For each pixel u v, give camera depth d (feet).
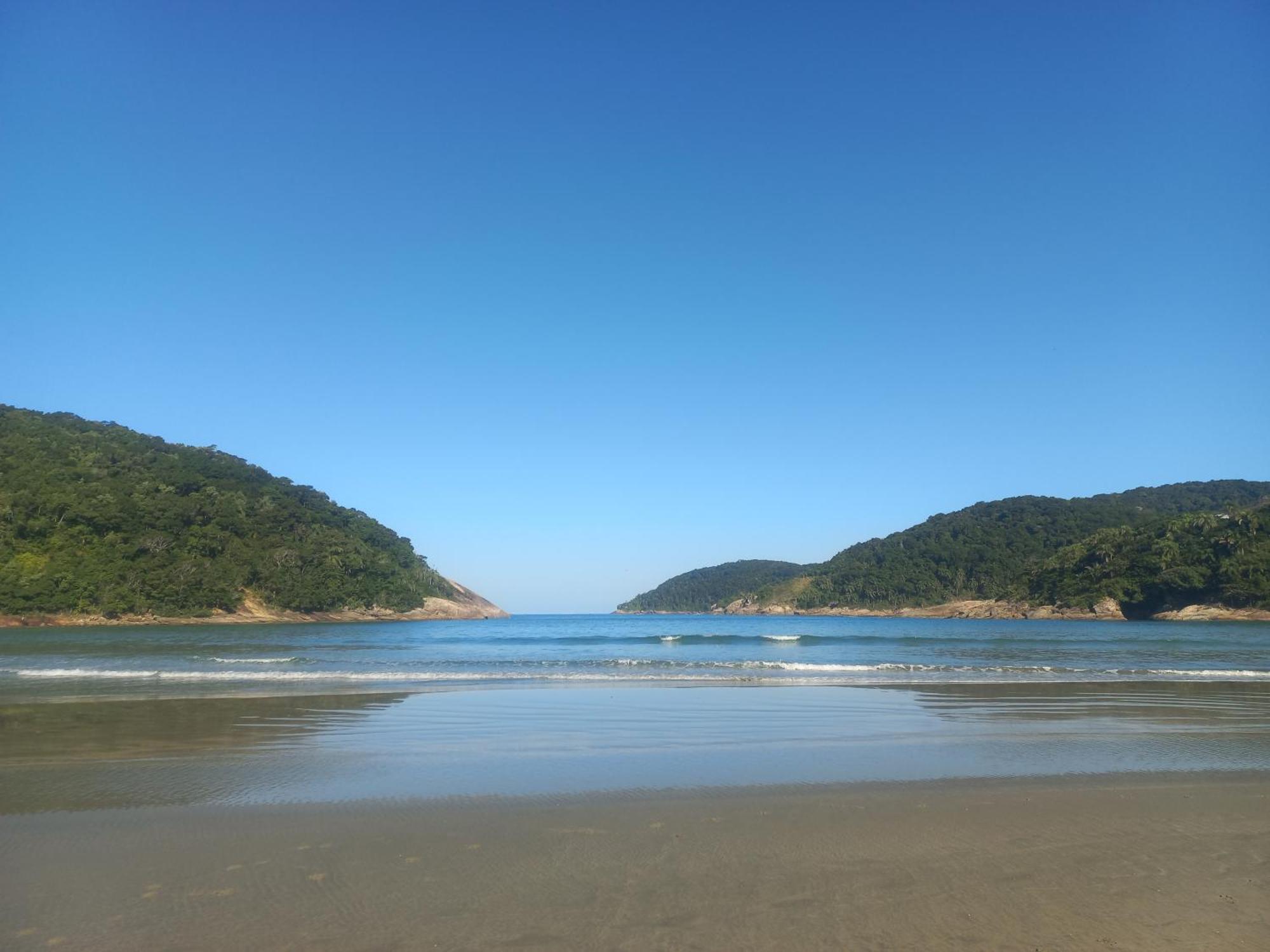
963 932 17.72
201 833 24.38
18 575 249.34
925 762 35.63
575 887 20.03
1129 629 258.78
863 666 87.45
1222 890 20.56
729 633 232.12
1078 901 19.67
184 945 16.56
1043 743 40.60
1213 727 46.34
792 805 27.94
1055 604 402.11
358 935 17.10
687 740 40.63
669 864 21.85
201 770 33.09
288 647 130.93
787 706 53.57
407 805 27.66
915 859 22.57
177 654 110.42
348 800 28.30
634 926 17.72
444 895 19.44
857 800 28.71
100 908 18.52
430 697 57.06
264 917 18.01
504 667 85.25
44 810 26.78
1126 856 23.08
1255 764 35.81
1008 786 31.04
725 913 18.54
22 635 184.55
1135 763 35.88
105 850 22.71
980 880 20.93
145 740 40.11
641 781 31.37
